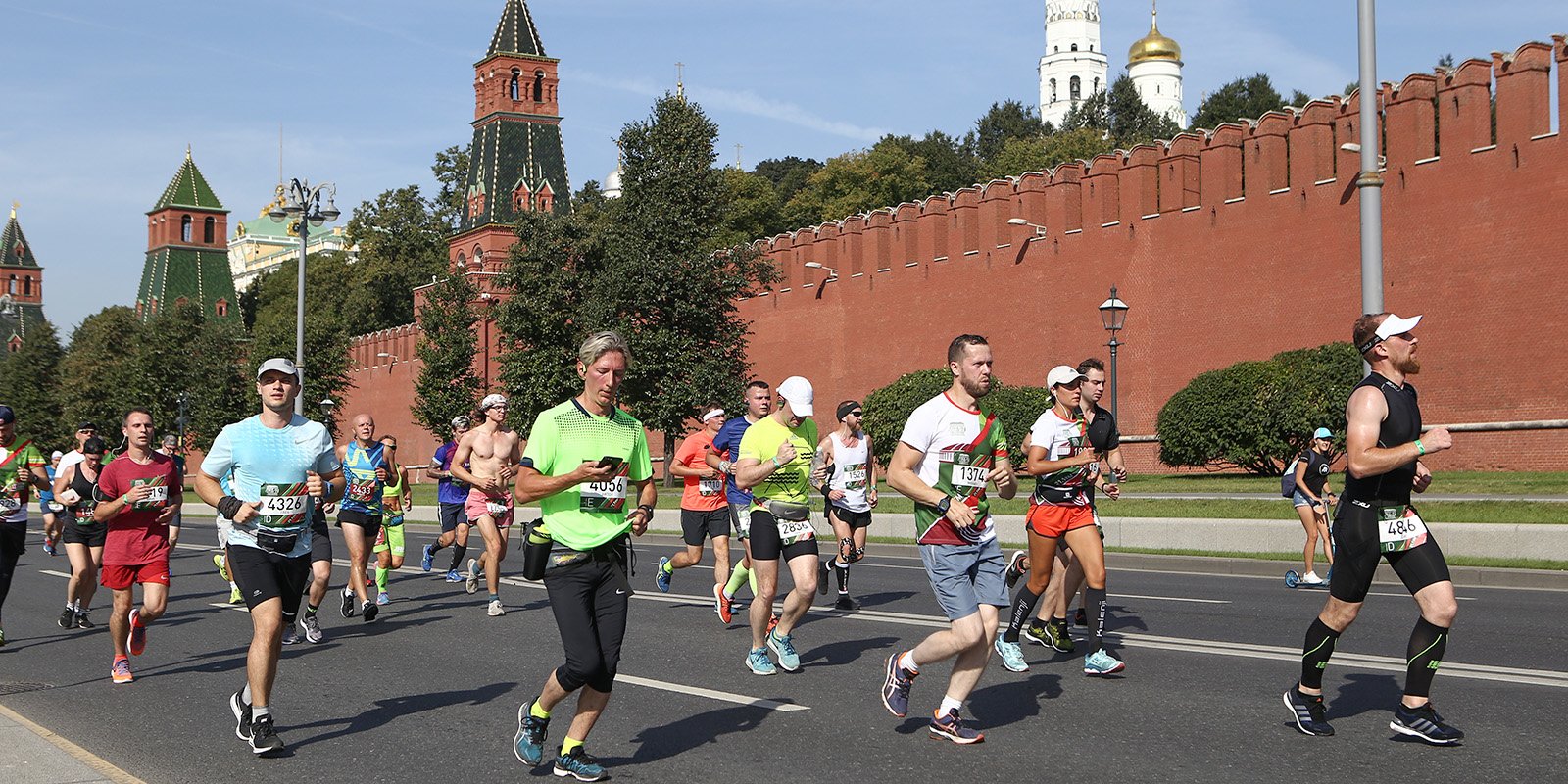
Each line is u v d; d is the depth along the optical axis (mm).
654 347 44125
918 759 7340
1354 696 8688
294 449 7848
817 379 50625
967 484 7504
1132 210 39844
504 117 77938
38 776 6891
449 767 7422
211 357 66812
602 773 7023
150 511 10531
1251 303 36719
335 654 11883
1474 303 31969
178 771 7512
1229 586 16375
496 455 14297
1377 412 7078
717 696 9305
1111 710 8492
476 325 67688
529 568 6820
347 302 95312
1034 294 42469
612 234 45531
